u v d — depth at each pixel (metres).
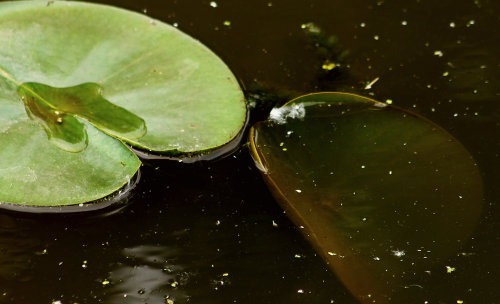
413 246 1.79
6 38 1.85
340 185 1.81
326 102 1.84
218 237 1.80
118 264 1.79
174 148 1.82
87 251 1.79
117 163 1.81
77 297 1.77
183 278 1.78
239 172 1.82
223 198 1.81
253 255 1.79
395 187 1.81
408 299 1.77
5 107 1.82
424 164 1.82
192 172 1.82
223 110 1.84
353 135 1.83
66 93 1.84
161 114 1.83
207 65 1.86
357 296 1.77
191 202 1.81
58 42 1.86
